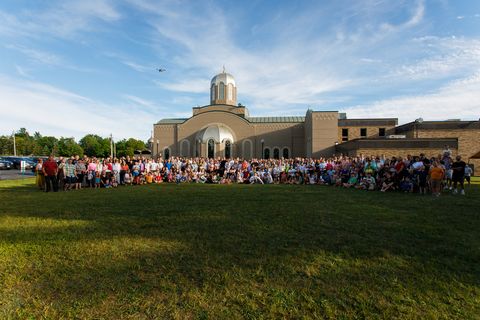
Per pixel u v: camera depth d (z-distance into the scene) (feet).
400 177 52.21
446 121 132.87
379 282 14.23
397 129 156.56
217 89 193.57
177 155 184.85
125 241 20.30
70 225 24.94
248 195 45.01
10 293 13.07
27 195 46.14
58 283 14.01
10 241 20.24
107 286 13.69
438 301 12.53
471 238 21.38
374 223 25.81
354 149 114.11
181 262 16.58
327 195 45.21
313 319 11.25
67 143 364.38
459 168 47.09
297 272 15.38
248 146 177.78
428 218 27.86
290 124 176.24
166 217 28.04
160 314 11.46
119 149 364.17
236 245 19.57
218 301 12.46
